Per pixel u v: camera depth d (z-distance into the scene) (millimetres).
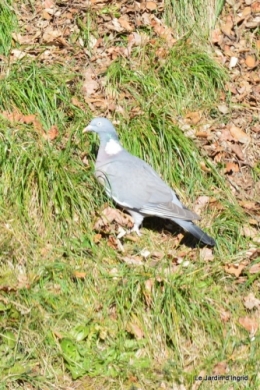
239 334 10523
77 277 10680
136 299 10430
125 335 10227
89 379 9828
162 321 10297
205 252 11414
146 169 11781
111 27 14133
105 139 11945
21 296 10297
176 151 12508
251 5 15242
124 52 13828
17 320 10047
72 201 11422
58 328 10211
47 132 12320
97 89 13297
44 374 9781
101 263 11008
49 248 11102
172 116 13172
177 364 10078
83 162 12211
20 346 9922
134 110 13008
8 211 11273
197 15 14641
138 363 10031
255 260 11359
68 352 9945
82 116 12633
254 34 14938
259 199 12594
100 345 10164
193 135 12922
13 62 13141
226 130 13250
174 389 9844
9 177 11539
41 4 14359
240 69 14359
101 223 11328
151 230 11898
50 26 14125
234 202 12367
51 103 12641
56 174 11531
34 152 11781
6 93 12570
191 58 13906
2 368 9680
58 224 11305
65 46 13812
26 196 11391
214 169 12570
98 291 10672
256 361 10148
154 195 11547
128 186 11578
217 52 14484
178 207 11484
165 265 10977
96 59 13758
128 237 11547
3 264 10805
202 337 10359
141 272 10750
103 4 14531
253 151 13188
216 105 13602
